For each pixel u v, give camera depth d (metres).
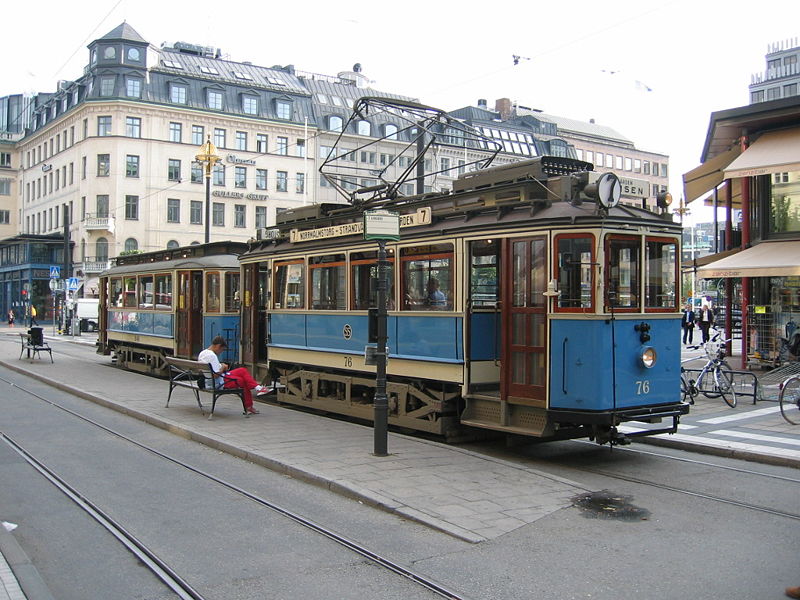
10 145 75.69
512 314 9.34
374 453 9.15
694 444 10.23
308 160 64.75
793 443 10.24
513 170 9.77
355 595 4.99
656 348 9.13
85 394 15.38
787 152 17.44
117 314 23.30
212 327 17.78
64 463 9.10
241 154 62.19
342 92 70.06
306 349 13.33
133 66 58.31
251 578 5.30
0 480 8.23
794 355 18.38
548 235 8.90
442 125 13.43
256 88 63.28
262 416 12.48
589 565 5.57
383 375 9.16
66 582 5.25
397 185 12.32
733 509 7.15
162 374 19.75
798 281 18.56
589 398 8.57
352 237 12.24
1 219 75.69
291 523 6.62
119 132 57.75
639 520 6.74
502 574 5.37
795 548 6.00
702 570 5.48
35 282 63.53
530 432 8.95
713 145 21.95
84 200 59.59
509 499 7.26
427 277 10.57
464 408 10.33
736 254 19.12
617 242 8.83
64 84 66.94
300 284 13.59
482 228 9.64
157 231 59.06
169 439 10.80
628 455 9.89
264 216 63.31
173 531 6.39
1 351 28.69
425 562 5.61
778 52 67.94
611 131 88.81
